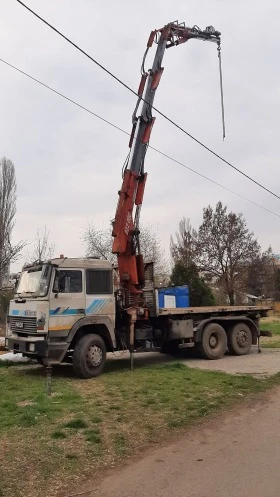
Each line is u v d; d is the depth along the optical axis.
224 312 14.69
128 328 12.22
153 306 12.72
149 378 10.43
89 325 11.16
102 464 5.40
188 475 5.07
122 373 11.33
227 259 35.75
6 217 27.42
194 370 11.57
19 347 10.91
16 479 4.91
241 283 37.16
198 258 36.09
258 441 6.20
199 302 25.67
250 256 36.16
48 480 4.91
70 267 10.93
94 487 4.80
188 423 7.05
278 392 9.19
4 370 11.93
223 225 36.09
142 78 13.63
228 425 7.00
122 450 5.84
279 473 5.05
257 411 7.80
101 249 35.03
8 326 11.73
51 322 10.45
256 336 15.41
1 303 23.53
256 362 13.01
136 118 13.41
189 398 8.49
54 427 6.61
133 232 12.91
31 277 11.14
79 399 8.34
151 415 7.36
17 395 8.64
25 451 5.68
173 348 14.59
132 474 5.12
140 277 12.91
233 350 14.62
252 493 4.55
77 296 10.93
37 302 10.47
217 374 10.88
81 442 6.04
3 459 5.42
